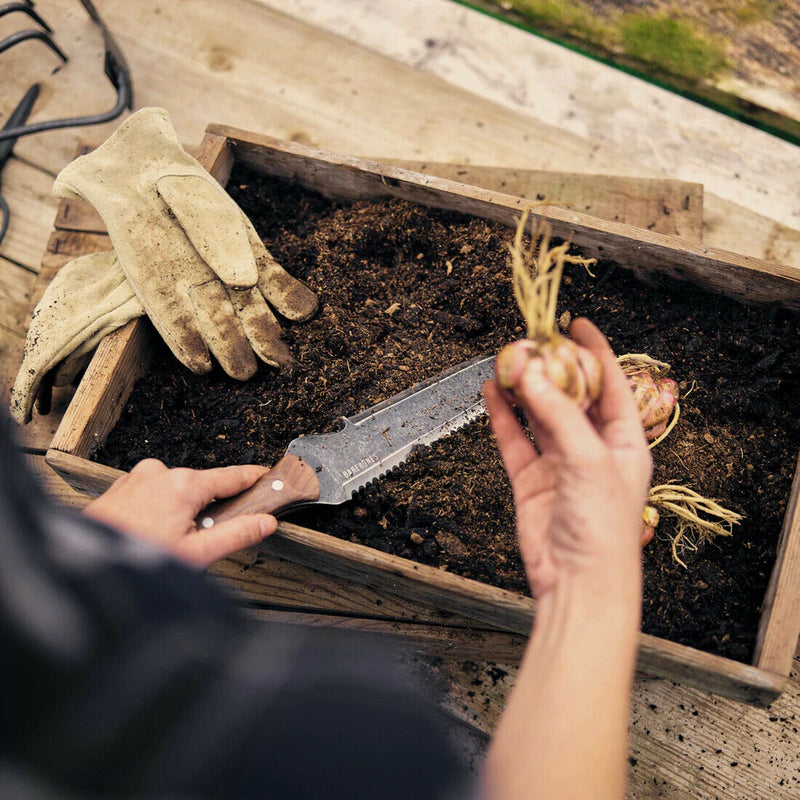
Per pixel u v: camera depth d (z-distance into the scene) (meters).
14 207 2.14
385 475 1.45
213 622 0.48
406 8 2.42
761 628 1.26
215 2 2.40
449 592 1.28
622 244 1.56
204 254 1.52
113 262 1.63
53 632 0.39
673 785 1.49
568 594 0.77
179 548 1.10
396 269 1.71
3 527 0.38
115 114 2.04
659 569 1.41
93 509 1.09
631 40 2.45
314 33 2.38
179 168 1.57
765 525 1.42
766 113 2.36
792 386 1.52
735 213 2.18
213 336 1.53
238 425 1.54
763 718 1.52
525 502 0.91
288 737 0.47
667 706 1.54
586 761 0.67
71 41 2.37
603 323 1.61
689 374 1.56
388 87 2.32
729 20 2.47
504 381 0.96
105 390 1.47
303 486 1.34
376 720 0.50
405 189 1.69
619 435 0.91
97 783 0.40
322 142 2.26
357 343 1.61
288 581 1.58
